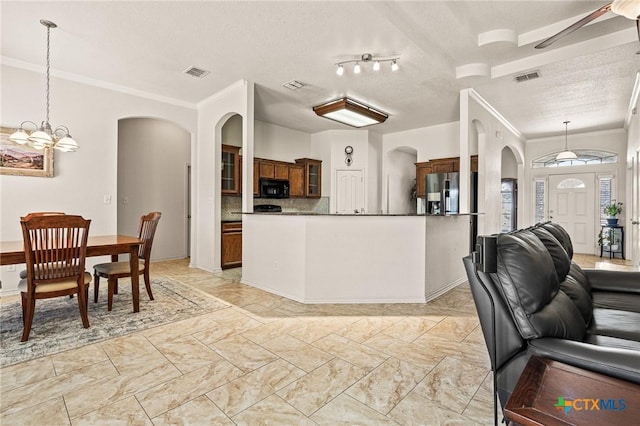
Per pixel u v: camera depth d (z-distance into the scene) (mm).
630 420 825
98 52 3590
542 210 7883
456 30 3186
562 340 1301
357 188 7047
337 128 6969
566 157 6160
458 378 2043
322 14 2848
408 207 8305
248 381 2000
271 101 5191
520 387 994
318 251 3623
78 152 4289
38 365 2164
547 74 3988
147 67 3975
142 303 3525
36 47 3486
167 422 1619
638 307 2111
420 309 3428
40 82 3982
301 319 3104
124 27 3078
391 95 4859
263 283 4164
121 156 5816
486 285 1530
